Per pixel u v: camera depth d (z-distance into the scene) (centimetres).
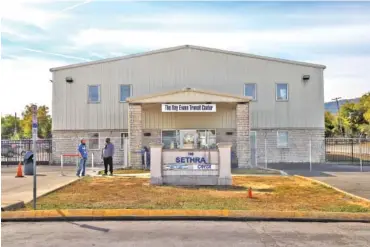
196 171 1538
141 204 1080
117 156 3116
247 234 806
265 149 3038
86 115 3159
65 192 1327
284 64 3200
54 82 3173
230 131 3002
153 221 946
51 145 3178
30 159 2038
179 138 3011
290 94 3192
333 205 1088
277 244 723
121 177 1872
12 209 1009
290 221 949
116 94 3164
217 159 1541
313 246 712
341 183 1625
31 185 1522
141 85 3164
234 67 3184
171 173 1545
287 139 3177
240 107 2533
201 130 3011
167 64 3178
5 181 1694
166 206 1053
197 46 3180
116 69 3177
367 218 954
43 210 982
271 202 1132
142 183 1597
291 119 3184
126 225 898
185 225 898
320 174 2061
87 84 3169
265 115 3177
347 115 6209
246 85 3186
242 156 2502
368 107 5794
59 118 3162
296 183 1612
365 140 3341
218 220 956
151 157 1548
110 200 1151
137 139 2511
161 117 3017
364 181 1700
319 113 3192
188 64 3178
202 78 3173
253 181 1684
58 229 852
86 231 831
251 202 1127
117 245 714
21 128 7262
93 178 1820
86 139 3052
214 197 1216
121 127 3145
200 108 2533
